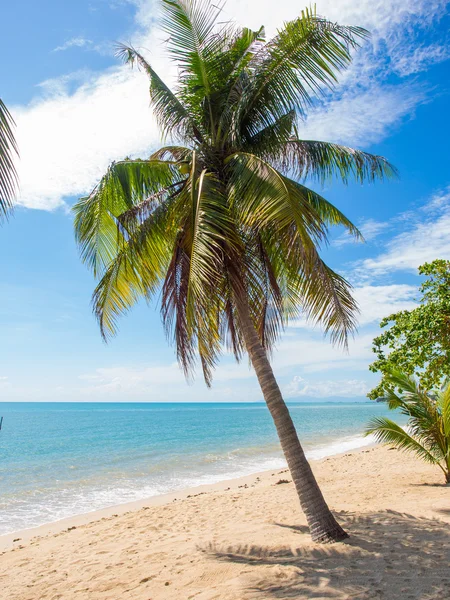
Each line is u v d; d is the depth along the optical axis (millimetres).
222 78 7051
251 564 5105
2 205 2783
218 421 59812
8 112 2893
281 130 6777
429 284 8375
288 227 5723
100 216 6723
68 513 10953
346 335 5758
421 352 8023
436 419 9914
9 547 7820
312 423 48562
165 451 23734
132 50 7219
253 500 10141
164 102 7086
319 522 5609
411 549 4980
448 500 7617
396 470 13023
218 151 6766
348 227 6945
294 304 8445
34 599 4965
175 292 6555
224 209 5918
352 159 6910
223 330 7309
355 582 4180
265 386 5930
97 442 29328
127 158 6855
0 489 14016
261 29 7270
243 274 6176
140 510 10078
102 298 6980
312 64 6176
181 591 4574
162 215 6719
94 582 5270
